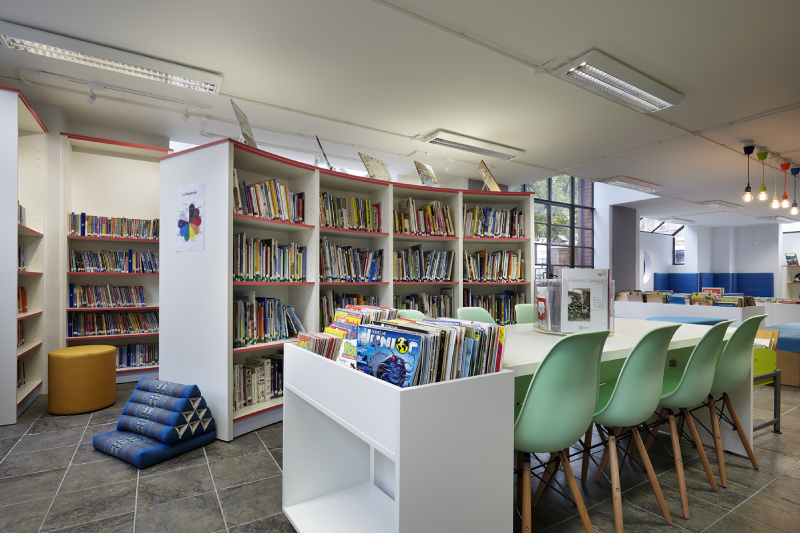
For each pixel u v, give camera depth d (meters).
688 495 2.05
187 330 2.98
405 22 2.88
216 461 2.45
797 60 3.29
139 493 2.07
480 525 1.29
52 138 4.05
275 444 2.72
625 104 4.00
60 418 3.20
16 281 3.12
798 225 12.48
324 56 3.29
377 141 5.32
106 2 2.62
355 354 1.50
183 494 2.06
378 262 3.93
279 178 3.61
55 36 2.91
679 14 2.77
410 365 1.21
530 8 2.74
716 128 4.71
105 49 3.08
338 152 5.83
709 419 2.63
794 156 5.72
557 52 3.24
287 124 4.72
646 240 12.86
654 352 1.69
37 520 1.83
